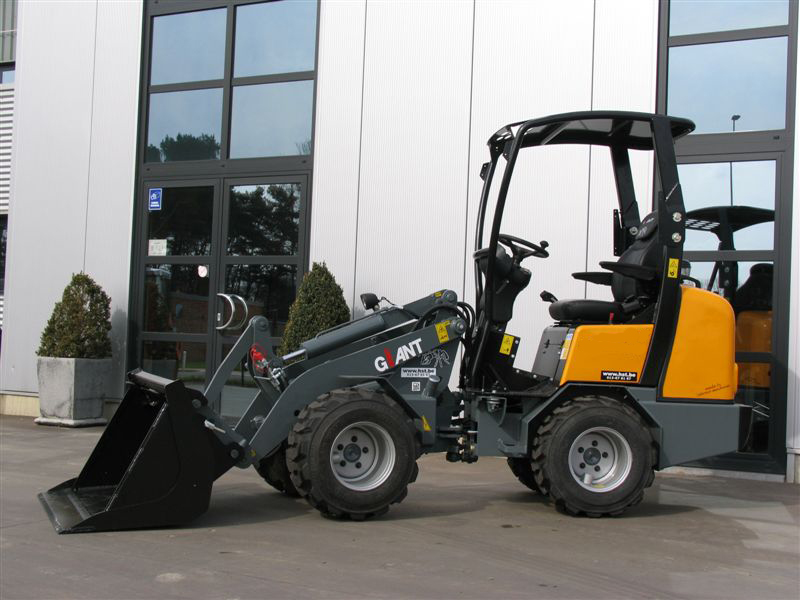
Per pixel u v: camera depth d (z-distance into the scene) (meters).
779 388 6.85
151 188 9.66
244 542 4.32
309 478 4.69
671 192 5.23
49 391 9.15
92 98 9.91
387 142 8.37
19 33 10.32
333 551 4.16
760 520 5.21
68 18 10.06
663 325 5.23
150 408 5.27
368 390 4.94
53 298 10.00
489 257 5.25
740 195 7.10
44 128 10.14
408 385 5.27
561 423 5.04
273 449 4.93
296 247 8.83
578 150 7.57
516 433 5.30
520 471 5.89
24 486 5.82
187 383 9.31
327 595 3.46
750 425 5.32
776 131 6.98
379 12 8.44
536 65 7.80
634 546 4.43
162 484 4.54
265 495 5.71
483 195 5.80
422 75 8.24
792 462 6.78
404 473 4.88
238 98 9.27
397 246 8.29
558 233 7.62
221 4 9.34
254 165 9.07
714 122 7.24
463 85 8.08
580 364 5.19
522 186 7.75
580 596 3.53
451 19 8.14
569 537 4.59
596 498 5.03
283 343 7.91
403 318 5.59
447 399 5.49
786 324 6.85
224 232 9.21
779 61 7.03
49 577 3.67
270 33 9.14
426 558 4.07
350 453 4.88
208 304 9.25
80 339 9.17
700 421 5.23
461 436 5.38
